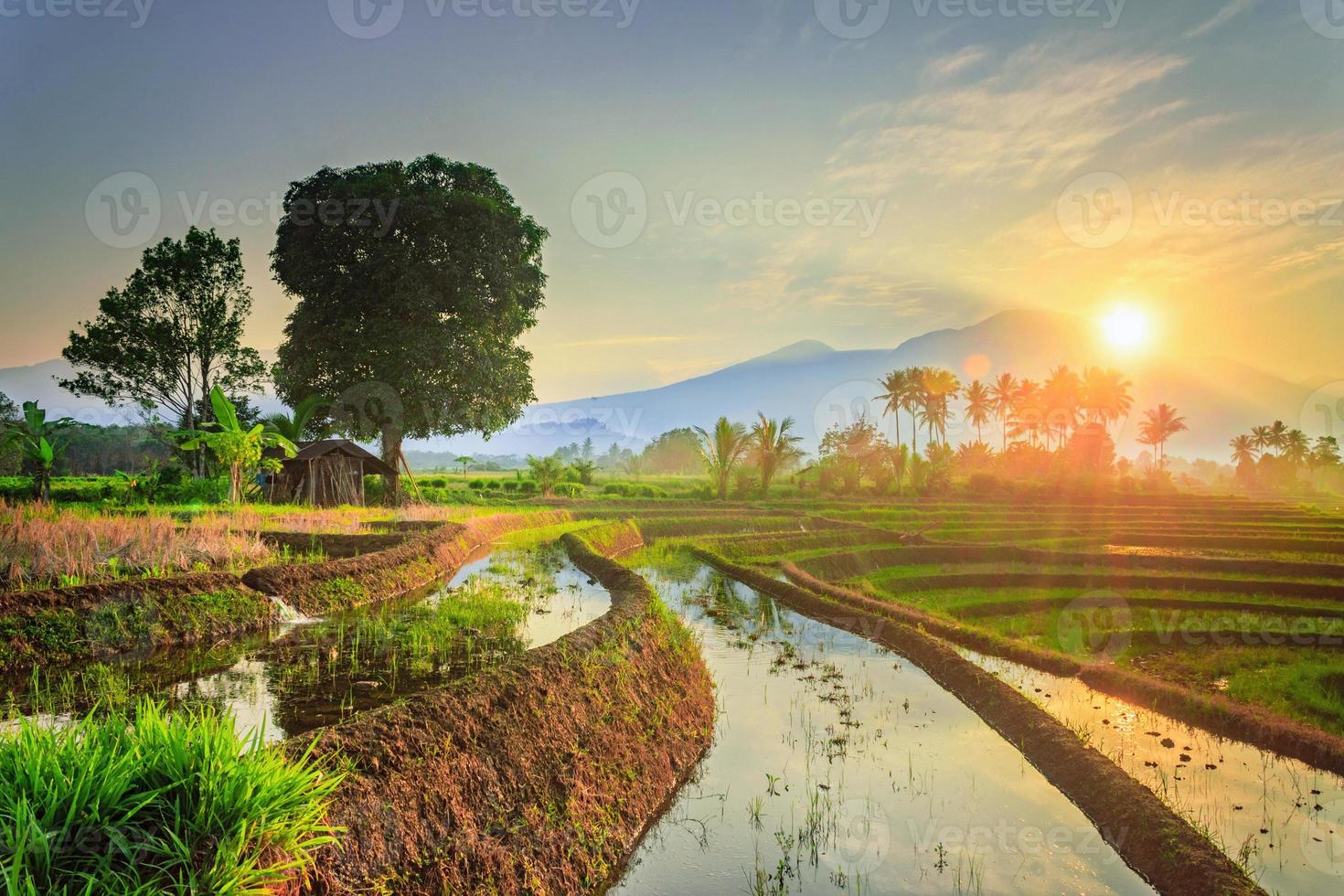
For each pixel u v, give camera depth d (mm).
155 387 32875
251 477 26781
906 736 10000
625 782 7391
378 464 33312
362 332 32344
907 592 24203
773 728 10195
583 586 16625
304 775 4348
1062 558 29469
